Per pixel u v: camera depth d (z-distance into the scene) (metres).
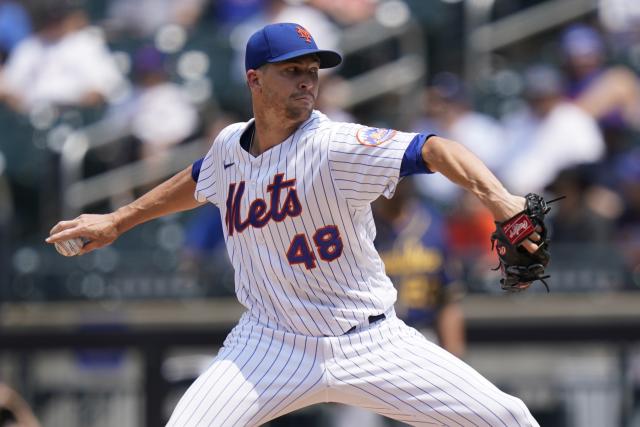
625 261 29.80
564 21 38.31
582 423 29.11
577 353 30.08
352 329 14.84
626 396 28.84
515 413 14.59
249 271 15.12
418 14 37.94
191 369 29.42
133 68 36.59
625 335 28.89
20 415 24.17
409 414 14.88
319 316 14.76
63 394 29.78
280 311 14.97
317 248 14.55
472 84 36.12
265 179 14.64
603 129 33.09
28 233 33.16
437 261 25.84
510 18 38.69
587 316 28.97
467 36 37.81
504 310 29.17
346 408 28.50
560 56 35.72
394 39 37.66
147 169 34.19
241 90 35.91
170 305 30.02
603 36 36.25
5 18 37.53
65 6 36.19
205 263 30.19
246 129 15.17
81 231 16.14
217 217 30.45
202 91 35.94
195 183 16.19
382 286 15.09
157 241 31.81
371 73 37.03
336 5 37.56
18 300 30.25
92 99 35.50
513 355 30.08
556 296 29.56
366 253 14.80
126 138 34.53
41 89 35.41
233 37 36.75
